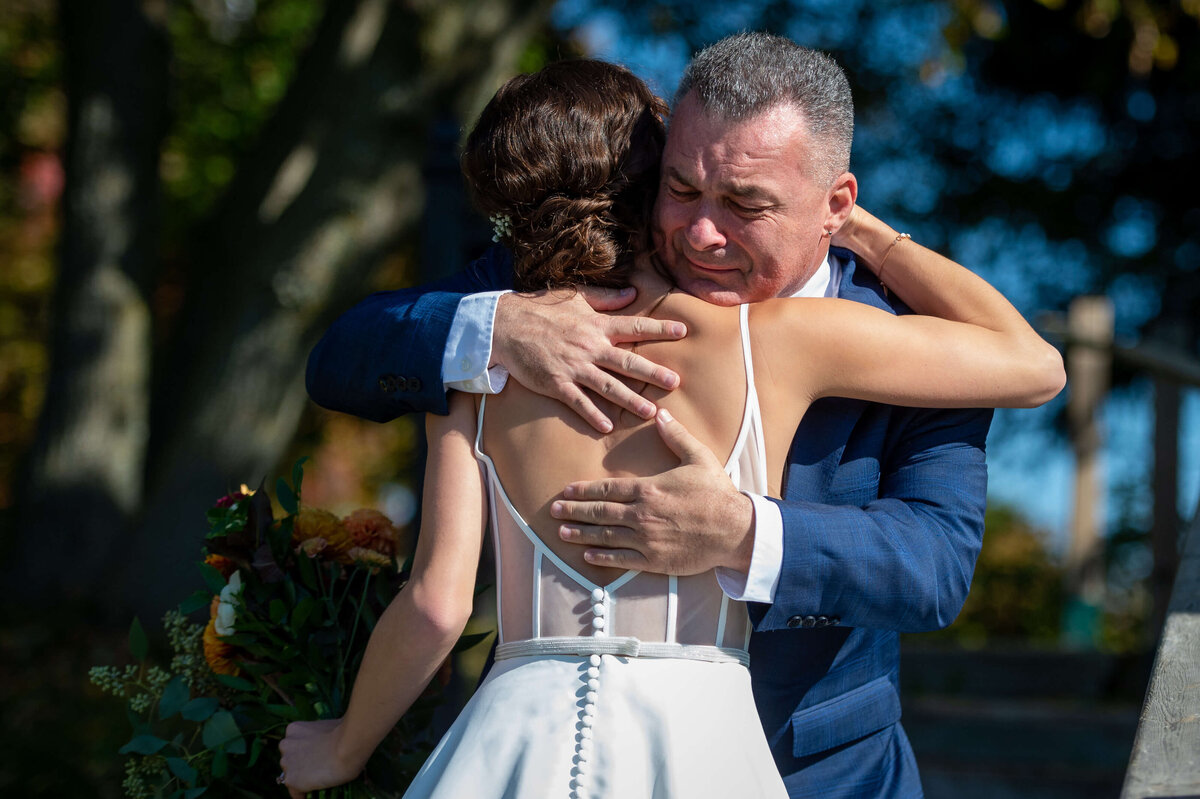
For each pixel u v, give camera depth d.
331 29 7.28
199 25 12.50
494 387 1.81
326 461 13.96
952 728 4.94
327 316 7.24
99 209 8.11
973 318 1.90
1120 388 12.17
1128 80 12.34
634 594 1.70
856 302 1.87
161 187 8.52
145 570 6.99
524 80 1.96
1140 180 13.42
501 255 2.15
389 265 11.45
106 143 8.09
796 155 1.72
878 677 1.94
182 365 7.74
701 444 1.70
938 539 1.76
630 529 1.67
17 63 11.70
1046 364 1.81
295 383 7.28
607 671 1.66
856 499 1.85
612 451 1.74
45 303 13.48
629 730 1.61
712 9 11.67
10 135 12.62
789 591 1.67
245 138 12.61
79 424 8.05
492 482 1.82
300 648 2.06
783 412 1.75
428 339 1.87
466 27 7.02
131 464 8.19
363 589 2.16
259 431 7.15
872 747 1.92
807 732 1.84
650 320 1.78
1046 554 10.05
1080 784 4.68
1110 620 9.09
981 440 1.92
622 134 1.89
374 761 2.04
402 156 7.08
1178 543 5.91
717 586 1.73
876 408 1.88
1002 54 12.66
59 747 4.68
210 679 2.20
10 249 13.46
